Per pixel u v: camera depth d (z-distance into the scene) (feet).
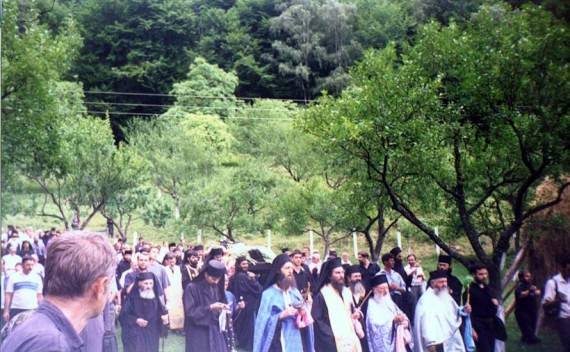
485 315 26.99
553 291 30.53
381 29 128.88
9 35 36.01
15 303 25.50
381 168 36.86
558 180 33.83
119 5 136.26
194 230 65.67
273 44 140.67
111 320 20.26
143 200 64.95
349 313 22.44
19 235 43.83
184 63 140.26
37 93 36.60
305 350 21.01
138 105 131.64
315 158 69.00
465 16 70.13
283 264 20.95
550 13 34.09
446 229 40.78
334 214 51.80
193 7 158.30
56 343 5.65
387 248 60.44
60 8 123.44
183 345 29.78
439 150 33.81
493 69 33.14
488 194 35.14
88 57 132.67
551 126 32.40
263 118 113.70
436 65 36.01
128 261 33.73
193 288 23.03
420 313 25.05
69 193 60.70
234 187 66.39
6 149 37.73
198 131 107.96
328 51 138.82
